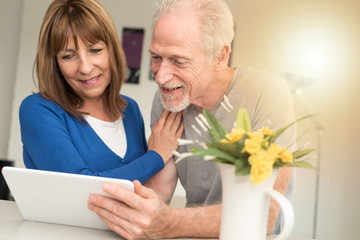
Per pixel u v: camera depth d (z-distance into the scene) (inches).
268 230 53.1
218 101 68.0
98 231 52.5
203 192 71.6
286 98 64.9
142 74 189.8
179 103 64.0
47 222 54.8
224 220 43.4
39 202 52.5
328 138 186.1
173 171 73.9
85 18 63.7
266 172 39.6
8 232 48.6
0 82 205.9
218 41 62.3
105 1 191.5
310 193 186.2
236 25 187.5
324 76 186.2
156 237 49.6
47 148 62.4
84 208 51.2
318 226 186.7
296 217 186.9
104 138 71.4
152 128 78.7
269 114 63.5
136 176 66.2
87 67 64.3
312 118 183.6
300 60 186.1
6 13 205.9
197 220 50.9
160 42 60.8
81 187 49.3
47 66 66.1
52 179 49.5
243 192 42.4
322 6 185.9
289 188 66.4
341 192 185.3
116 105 73.1
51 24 64.7
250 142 40.6
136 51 189.8
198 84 63.1
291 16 186.9
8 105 205.8
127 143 74.4
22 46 198.7
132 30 189.9
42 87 66.6
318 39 185.9
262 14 187.0
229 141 42.8
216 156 41.3
